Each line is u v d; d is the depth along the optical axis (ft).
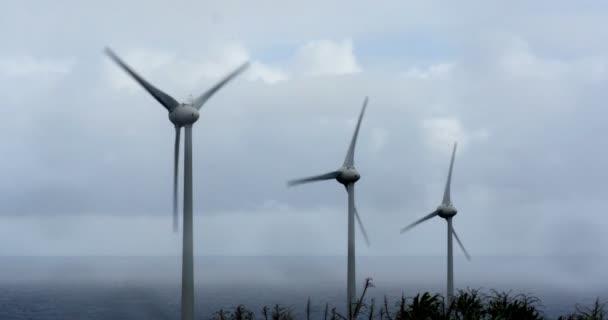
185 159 186.39
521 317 128.67
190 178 185.98
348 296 242.58
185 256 182.09
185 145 186.80
